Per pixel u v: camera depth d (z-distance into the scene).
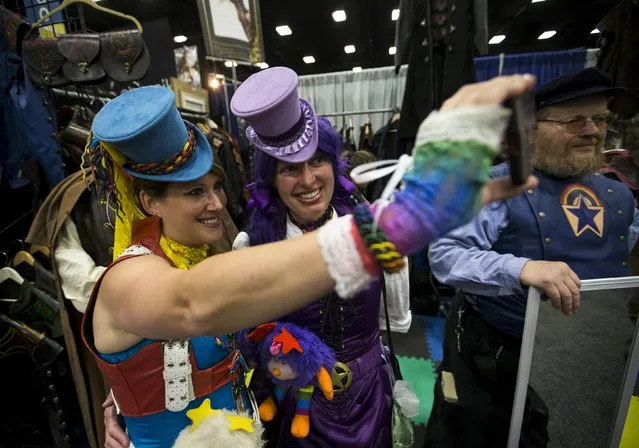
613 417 0.79
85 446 1.54
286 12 4.08
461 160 0.29
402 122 1.38
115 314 0.49
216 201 0.68
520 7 3.37
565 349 0.77
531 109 0.34
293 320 0.87
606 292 0.73
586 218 0.91
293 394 0.87
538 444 0.83
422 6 1.28
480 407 1.00
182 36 4.61
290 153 0.79
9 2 1.48
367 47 4.93
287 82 0.76
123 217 0.70
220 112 3.06
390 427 0.97
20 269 1.43
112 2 3.75
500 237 0.96
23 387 1.43
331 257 0.33
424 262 2.80
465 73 1.24
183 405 0.67
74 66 1.25
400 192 0.33
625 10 1.37
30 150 1.28
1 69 1.24
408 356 2.33
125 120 0.57
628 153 1.33
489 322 0.98
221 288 0.35
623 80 1.38
